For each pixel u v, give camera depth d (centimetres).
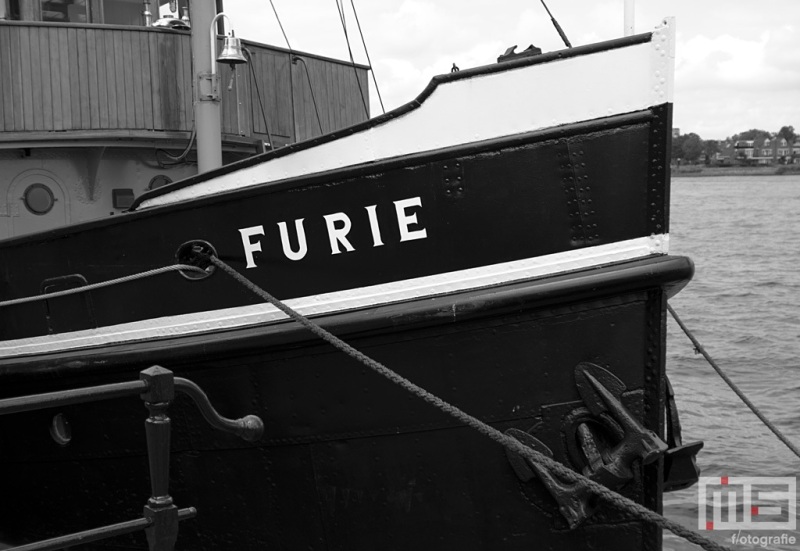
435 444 485
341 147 489
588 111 462
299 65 818
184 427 530
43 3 757
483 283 473
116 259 538
